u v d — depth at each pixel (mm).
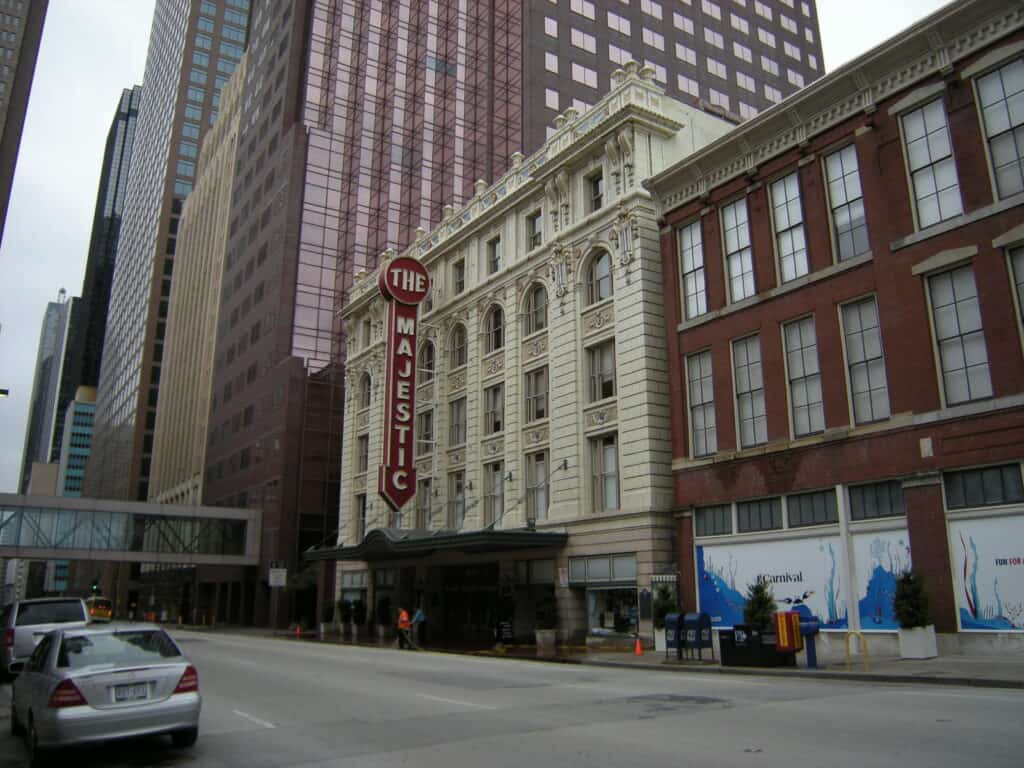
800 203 24109
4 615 17688
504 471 34531
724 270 26328
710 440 26062
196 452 87938
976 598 18016
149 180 155000
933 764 7492
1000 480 18109
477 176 72562
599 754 8453
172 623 80875
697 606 25203
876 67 21844
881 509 20562
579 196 32562
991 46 19547
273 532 62156
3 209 63625
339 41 76875
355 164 73188
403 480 38312
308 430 64125
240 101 94188
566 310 32062
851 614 20703
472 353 38062
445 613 38375
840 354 22141
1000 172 19078
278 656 24703
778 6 86312
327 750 9227
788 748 8430
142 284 142000
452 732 10109
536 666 20719
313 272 68750
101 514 60250
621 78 31109
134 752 9398
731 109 77562
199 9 149625
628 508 27672
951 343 19516
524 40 68688
